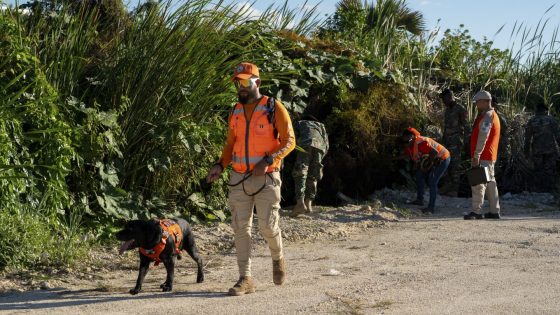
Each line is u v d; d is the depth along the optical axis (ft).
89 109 29.07
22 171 26.63
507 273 23.34
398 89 43.68
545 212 39.37
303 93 38.99
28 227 24.79
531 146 48.96
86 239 27.14
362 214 35.73
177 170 32.17
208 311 18.80
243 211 20.92
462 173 46.88
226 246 28.94
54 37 31.12
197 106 32.71
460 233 31.63
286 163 38.24
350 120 40.47
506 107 51.65
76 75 30.83
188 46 32.12
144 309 19.06
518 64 56.90
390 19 56.44
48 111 28.07
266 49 36.45
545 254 26.68
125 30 33.63
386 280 22.53
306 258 26.58
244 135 20.75
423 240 30.01
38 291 21.48
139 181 31.55
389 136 42.19
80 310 19.02
